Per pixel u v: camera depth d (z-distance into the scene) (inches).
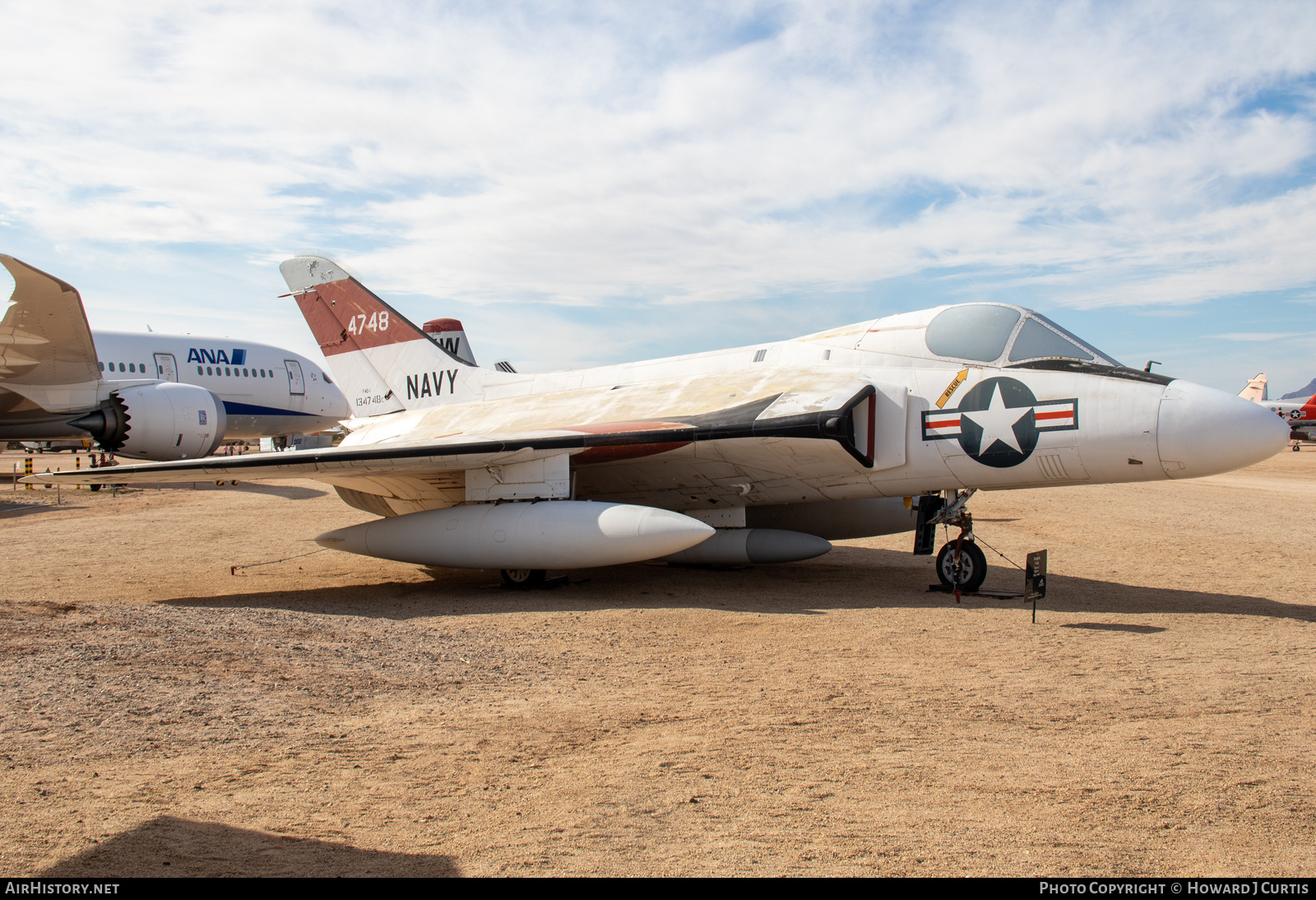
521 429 454.3
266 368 1108.5
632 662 240.4
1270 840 128.8
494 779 149.8
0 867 111.4
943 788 148.1
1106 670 232.4
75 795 135.6
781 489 401.1
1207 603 344.8
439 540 379.9
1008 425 348.2
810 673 228.4
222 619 261.0
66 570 443.5
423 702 195.5
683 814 136.3
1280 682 219.0
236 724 172.6
